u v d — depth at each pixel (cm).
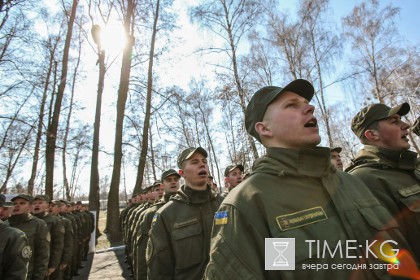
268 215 119
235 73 1225
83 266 859
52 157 1262
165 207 286
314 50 1522
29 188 1541
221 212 131
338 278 108
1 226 277
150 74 1520
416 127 292
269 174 134
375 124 215
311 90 150
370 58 1633
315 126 144
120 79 1445
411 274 120
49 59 1633
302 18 1523
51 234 515
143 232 382
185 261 254
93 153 1377
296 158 132
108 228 1316
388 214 134
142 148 1434
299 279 108
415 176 196
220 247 119
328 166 133
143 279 366
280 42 1501
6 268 265
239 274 111
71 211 870
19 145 1302
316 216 120
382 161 201
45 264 418
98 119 1419
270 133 150
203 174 285
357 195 135
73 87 1925
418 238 168
